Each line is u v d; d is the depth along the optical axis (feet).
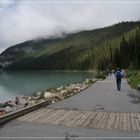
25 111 50.49
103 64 528.22
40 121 43.45
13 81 296.10
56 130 37.68
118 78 102.22
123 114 50.42
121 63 415.85
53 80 295.28
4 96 136.87
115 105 62.23
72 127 39.60
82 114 50.08
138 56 317.01
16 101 78.54
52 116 47.78
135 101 69.82
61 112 52.21
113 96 81.97
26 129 38.09
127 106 60.64
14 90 175.83
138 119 45.75
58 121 43.55
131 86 119.65
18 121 43.29
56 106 60.34
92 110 54.80
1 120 41.73
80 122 43.01
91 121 43.83
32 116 47.62
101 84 138.00
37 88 190.80
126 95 84.89
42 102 59.62
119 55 424.46
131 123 42.52
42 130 37.58
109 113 51.42
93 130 37.96
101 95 85.10
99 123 42.39
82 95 85.05
